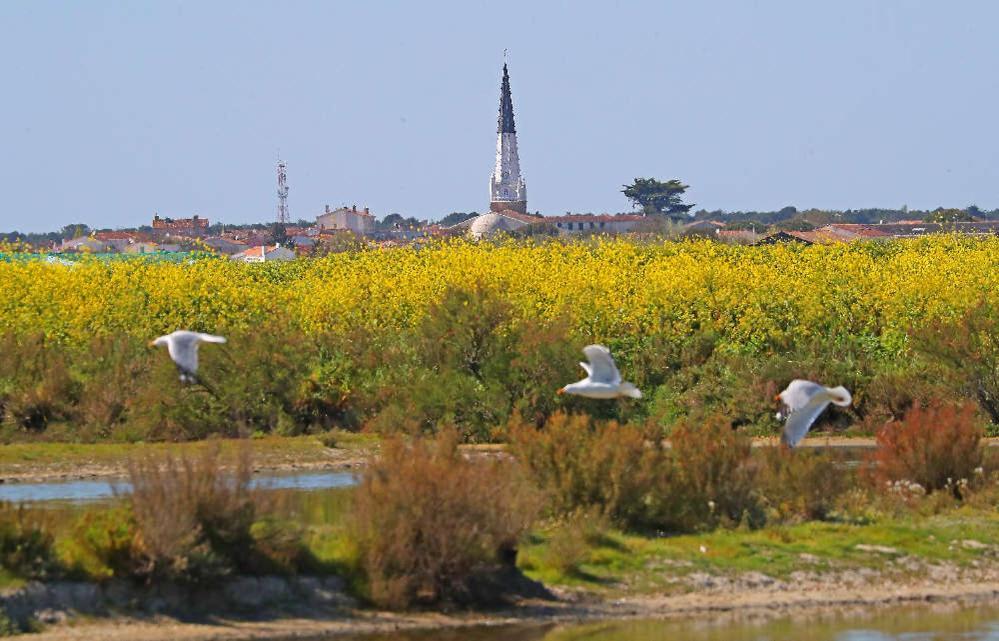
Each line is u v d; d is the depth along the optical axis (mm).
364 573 55875
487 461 68500
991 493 77188
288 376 111062
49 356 115938
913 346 118812
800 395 34219
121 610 51062
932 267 156500
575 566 60906
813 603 60094
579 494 68062
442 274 147250
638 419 114750
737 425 114312
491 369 110938
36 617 49562
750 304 140375
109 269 146750
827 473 74375
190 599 52500
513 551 58812
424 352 117812
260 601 53531
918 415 82250
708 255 166375
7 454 91875
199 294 140750
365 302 142125
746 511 70250
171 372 105938
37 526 53031
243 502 54719
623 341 133000
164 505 52938
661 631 54844
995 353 112812
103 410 106062
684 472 70125
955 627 56844
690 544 65938
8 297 133750
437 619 54625
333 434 103125
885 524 71812
